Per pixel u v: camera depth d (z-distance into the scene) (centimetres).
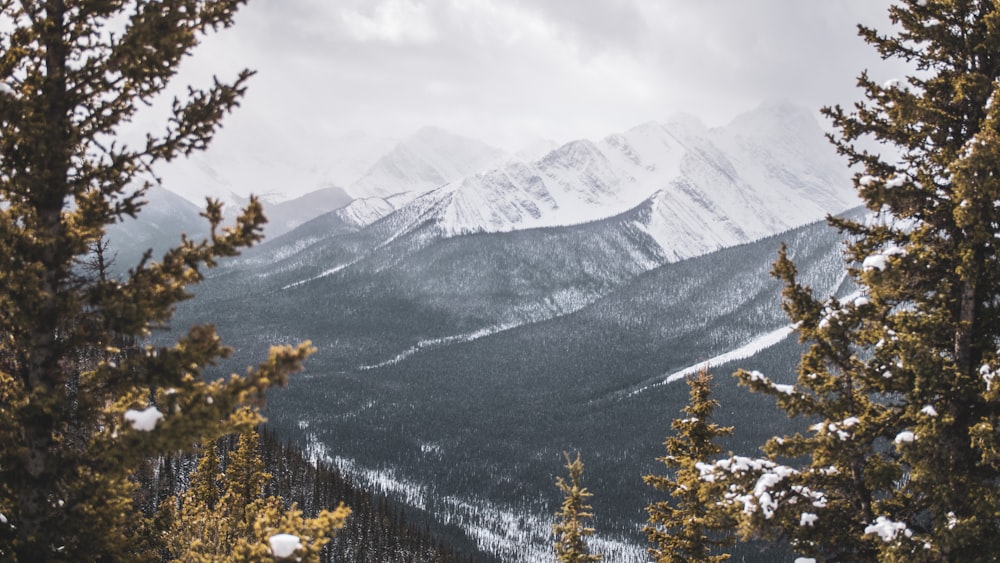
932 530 1211
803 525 1214
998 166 1100
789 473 1243
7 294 941
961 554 1120
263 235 955
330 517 996
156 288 959
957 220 1145
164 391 948
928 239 1263
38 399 930
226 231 955
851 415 1266
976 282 1195
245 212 952
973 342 1245
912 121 1241
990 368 1133
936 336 1239
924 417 1129
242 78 1026
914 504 1247
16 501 1010
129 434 916
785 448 1255
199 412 895
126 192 1027
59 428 984
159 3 990
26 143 955
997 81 1176
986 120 1126
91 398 963
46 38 981
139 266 973
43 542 980
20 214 984
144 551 1148
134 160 1014
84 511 1002
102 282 982
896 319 1247
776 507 1206
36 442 974
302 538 976
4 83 938
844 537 1243
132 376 955
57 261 999
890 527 1148
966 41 1258
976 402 1189
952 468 1159
